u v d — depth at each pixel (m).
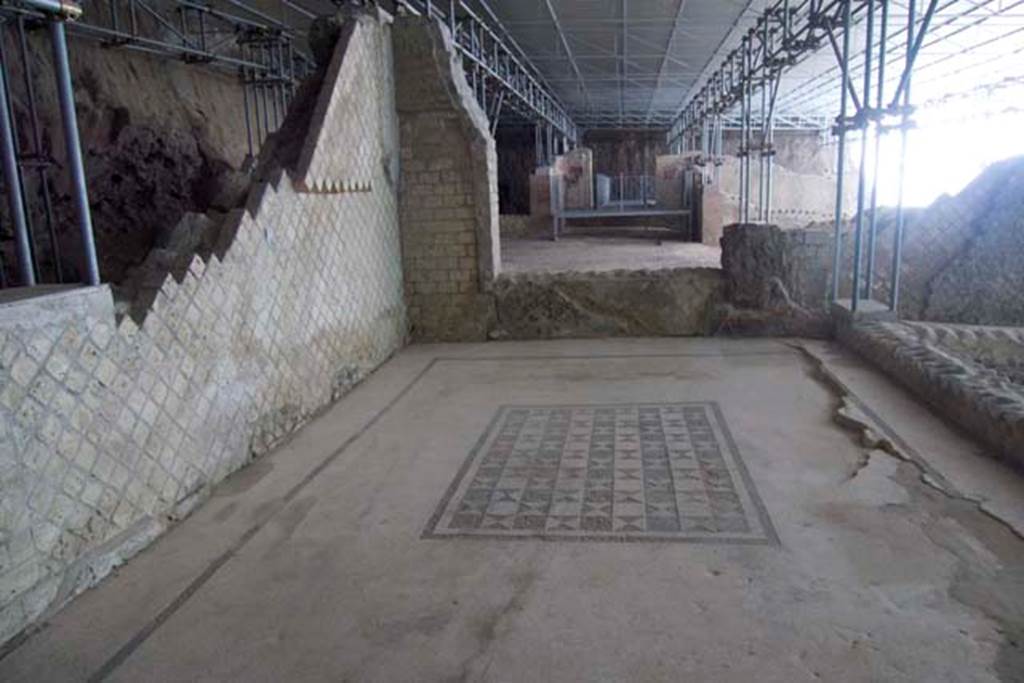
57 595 2.93
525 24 12.34
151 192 8.38
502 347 7.54
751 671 2.38
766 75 10.56
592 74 17.27
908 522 3.34
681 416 5.03
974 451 4.10
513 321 7.82
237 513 3.80
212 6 8.70
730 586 2.90
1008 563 2.96
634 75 17.34
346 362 6.14
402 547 3.36
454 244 7.73
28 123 6.61
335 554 3.32
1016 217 6.93
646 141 27.73
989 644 2.46
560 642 2.59
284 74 10.30
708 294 7.59
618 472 4.11
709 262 10.09
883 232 7.23
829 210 22.34
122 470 3.38
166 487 3.70
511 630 2.68
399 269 7.70
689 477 3.99
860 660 2.41
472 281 7.79
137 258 7.77
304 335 5.35
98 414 3.24
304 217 5.38
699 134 22.98
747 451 4.33
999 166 7.03
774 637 2.56
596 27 12.58
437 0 10.05
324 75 6.32
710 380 5.90
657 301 7.63
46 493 2.93
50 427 2.96
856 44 13.16
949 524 3.30
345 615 2.83
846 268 7.36
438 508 3.76
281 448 4.77
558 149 24.66
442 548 3.33
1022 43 13.64
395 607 2.87
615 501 3.73
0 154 3.39
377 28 6.93
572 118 25.84
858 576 2.92
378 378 6.48
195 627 2.78
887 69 15.65
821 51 13.84
